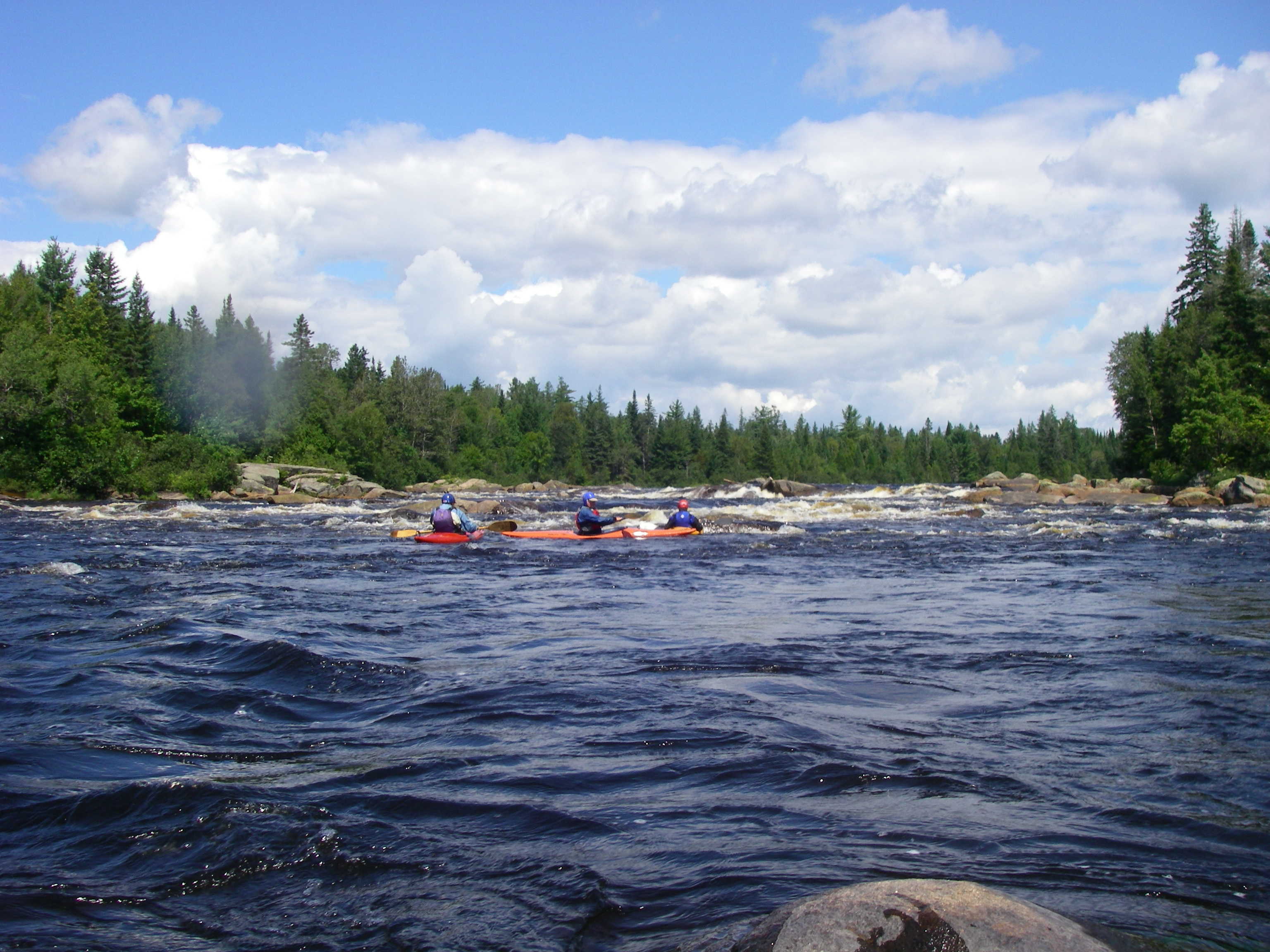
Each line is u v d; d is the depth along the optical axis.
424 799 4.21
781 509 31.56
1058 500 35.97
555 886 3.29
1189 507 33.09
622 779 4.50
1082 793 4.29
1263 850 3.60
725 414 113.88
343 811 4.07
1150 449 57.06
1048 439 125.81
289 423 65.69
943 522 26.17
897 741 5.14
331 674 6.77
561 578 13.87
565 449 108.31
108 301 73.62
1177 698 6.19
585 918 3.03
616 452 110.81
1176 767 4.68
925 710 5.88
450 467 87.75
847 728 5.42
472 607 10.68
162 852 3.66
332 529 24.39
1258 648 7.93
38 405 38.69
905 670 7.11
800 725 5.46
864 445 153.75
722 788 4.36
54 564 14.48
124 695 6.20
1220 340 54.88
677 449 112.69
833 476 123.69
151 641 7.97
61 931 2.99
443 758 4.85
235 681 6.61
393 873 3.43
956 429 152.25
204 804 4.12
